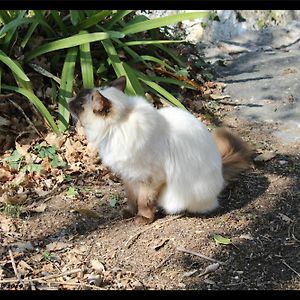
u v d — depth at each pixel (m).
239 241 1.58
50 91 2.04
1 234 1.59
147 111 1.57
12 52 2.04
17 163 1.83
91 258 1.53
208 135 1.66
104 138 1.57
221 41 2.81
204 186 1.62
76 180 1.81
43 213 1.68
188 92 2.26
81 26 2.13
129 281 1.47
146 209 1.63
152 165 1.58
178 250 1.55
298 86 2.33
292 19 3.10
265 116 2.16
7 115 1.96
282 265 1.51
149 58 2.18
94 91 1.58
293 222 1.65
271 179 1.81
